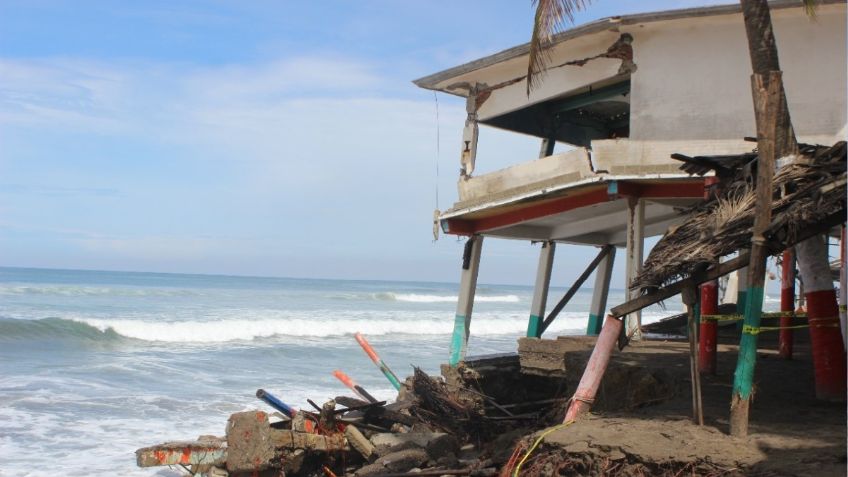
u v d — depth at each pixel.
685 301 8.11
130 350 31.89
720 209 8.58
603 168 14.52
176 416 18.91
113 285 78.25
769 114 7.21
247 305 57.56
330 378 26.22
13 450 15.34
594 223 18.77
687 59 14.33
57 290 59.78
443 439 12.59
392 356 33.25
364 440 12.87
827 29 13.73
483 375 16.58
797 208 7.01
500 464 9.38
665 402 9.69
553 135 19.36
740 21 14.00
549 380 16.45
